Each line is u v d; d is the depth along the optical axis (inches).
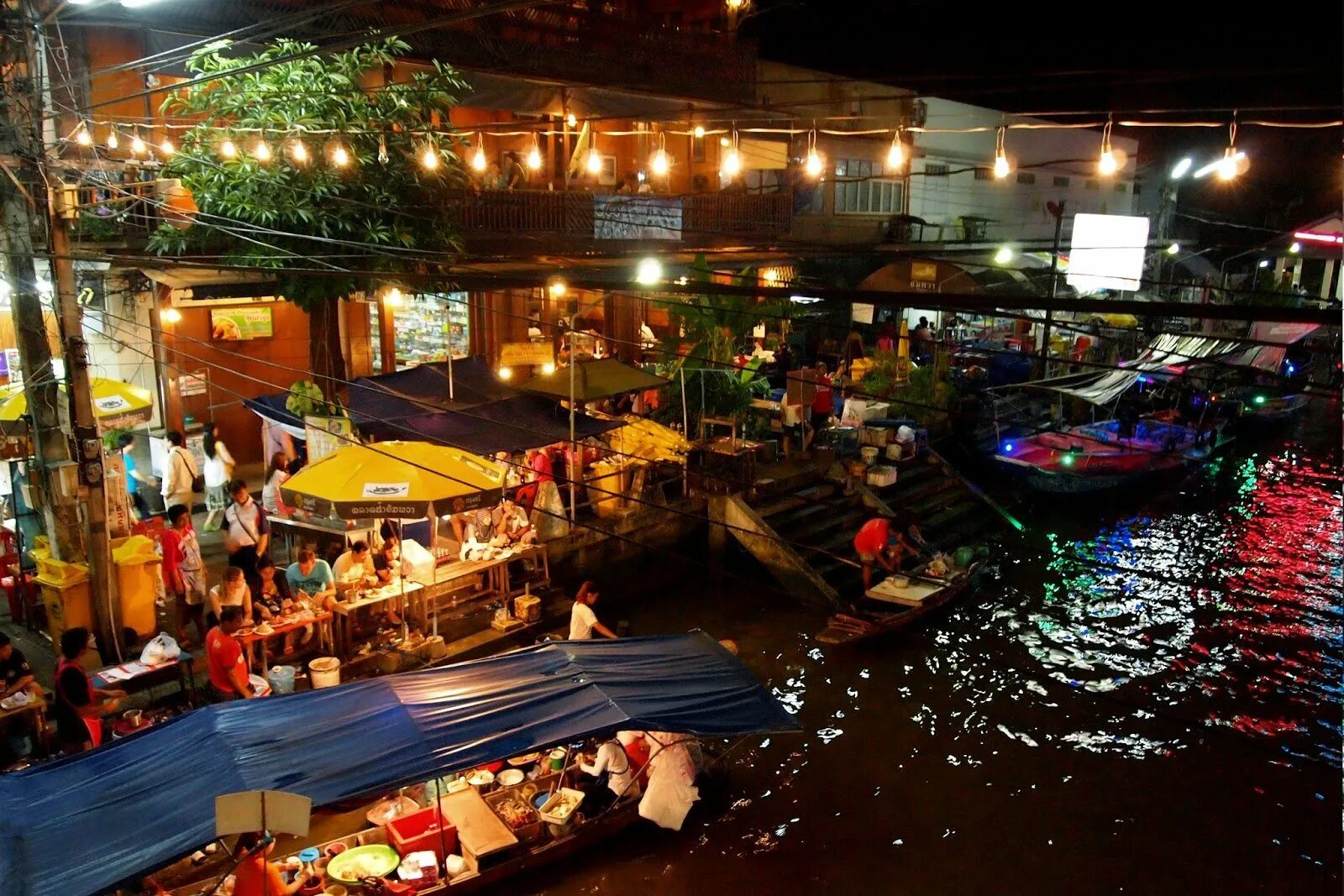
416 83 634.8
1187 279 1384.1
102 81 636.1
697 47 914.1
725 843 443.5
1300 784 502.9
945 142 1254.3
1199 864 439.5
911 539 754.8
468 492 514.0
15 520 552.7
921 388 947.3
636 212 869.8
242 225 522.3
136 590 522.0
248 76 589.3
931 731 546.0
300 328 789.9
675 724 398.9
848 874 426.3
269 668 511.8
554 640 462.3
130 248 603.8
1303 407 1312.7
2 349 644.7
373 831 406.3
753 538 729.6
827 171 1131.3
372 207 601.6
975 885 422.0
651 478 726.5
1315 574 791.7
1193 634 678.5
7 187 470.6
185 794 329.1
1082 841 454.0
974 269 1150.3
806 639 653.3
